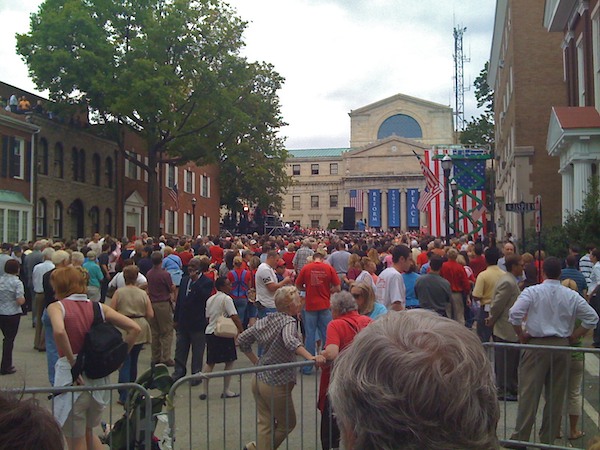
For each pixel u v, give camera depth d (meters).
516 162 28.75
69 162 34.12
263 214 50.22
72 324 5.33
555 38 28.77
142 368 11.02
